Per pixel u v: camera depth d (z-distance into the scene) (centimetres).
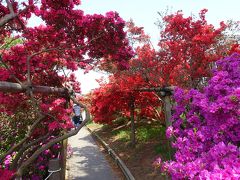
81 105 551
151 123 1480
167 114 673
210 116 463
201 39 785
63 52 609
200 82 835
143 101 1181
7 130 784
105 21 516
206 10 815
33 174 735
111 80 1069
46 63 630
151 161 958
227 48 829
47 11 508
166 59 841
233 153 372
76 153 1388
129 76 906
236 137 445
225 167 334
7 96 577
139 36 880
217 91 485
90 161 1202
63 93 687
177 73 834
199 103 486
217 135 450
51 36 539
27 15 509
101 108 1370
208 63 815
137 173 888
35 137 741
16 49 546
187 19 814
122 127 1833
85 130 2491
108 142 1499
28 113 780
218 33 803
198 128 489
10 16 423
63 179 776
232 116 446
